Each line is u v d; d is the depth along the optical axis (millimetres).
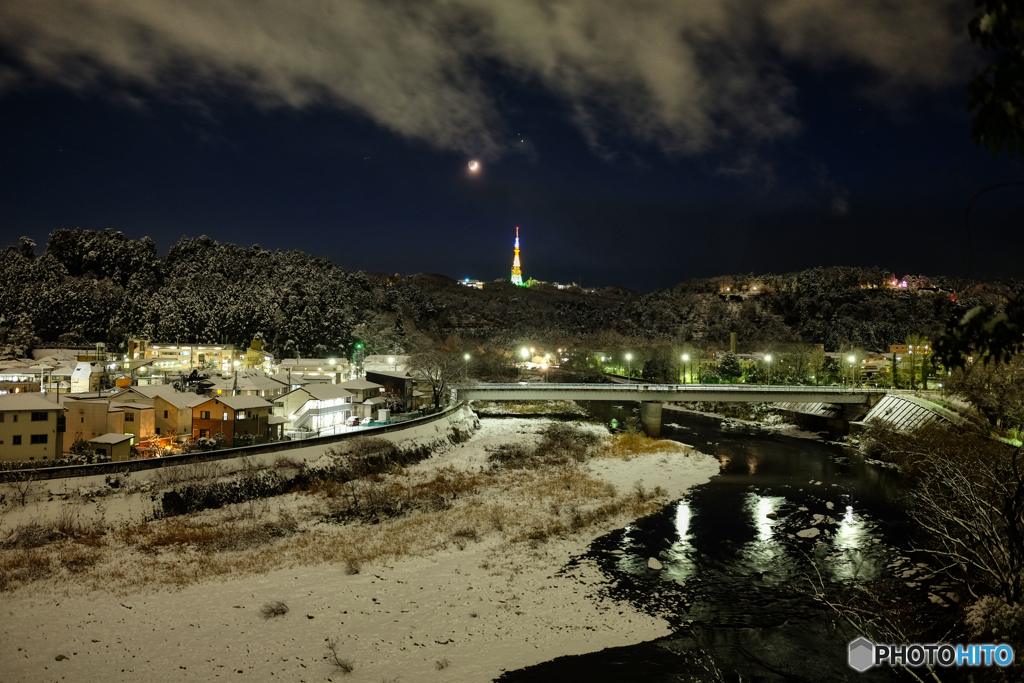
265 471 48250
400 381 89375
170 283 176500
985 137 5230
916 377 94250
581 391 84812
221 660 25078
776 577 33219
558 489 51688
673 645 26281
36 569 32812
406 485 52125
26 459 47438
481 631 27688
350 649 26109
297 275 196375
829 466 62406
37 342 121625
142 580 32406
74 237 178250
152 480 42875
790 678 23375
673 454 68125
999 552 12000
